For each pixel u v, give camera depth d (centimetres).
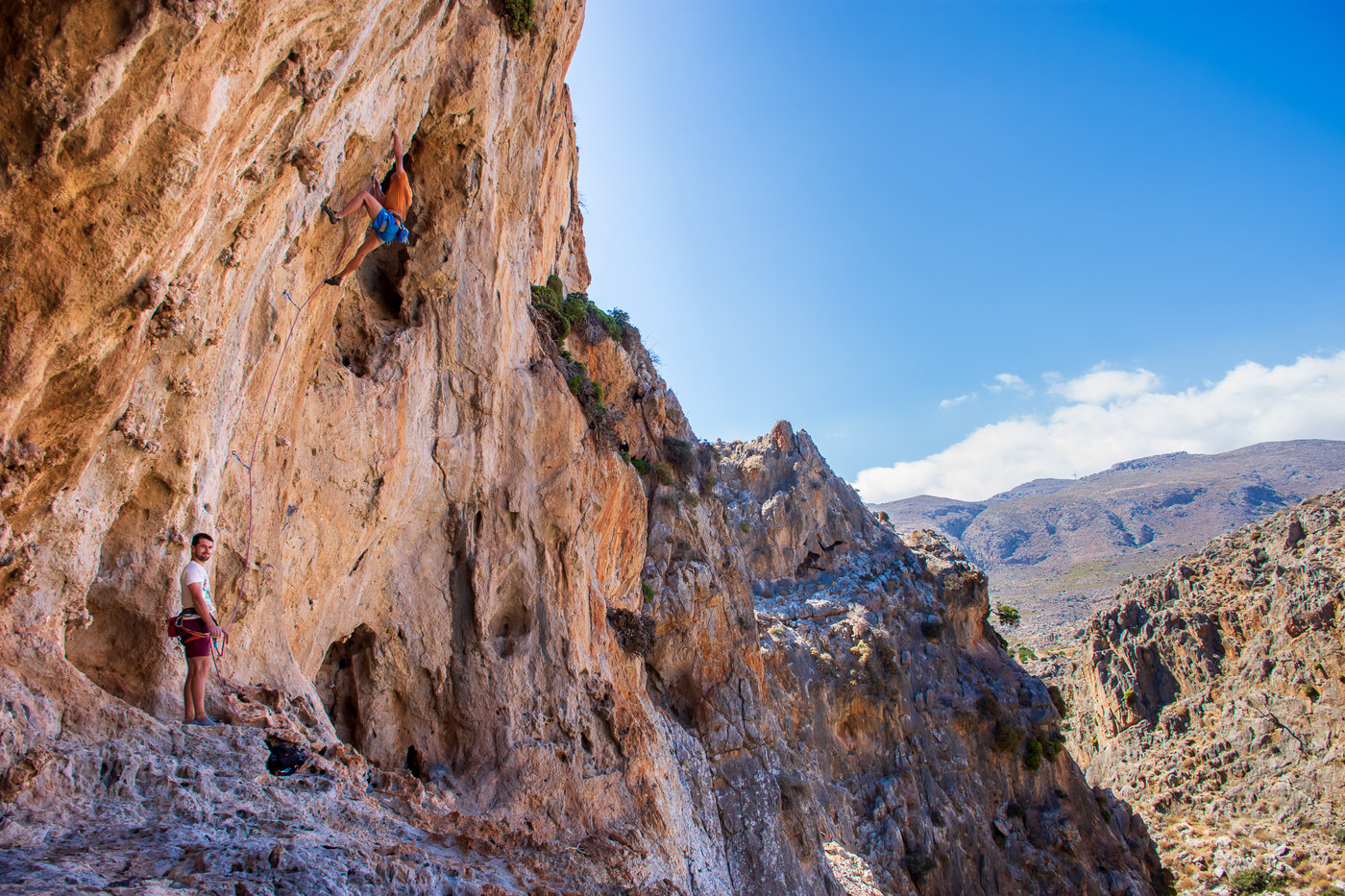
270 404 1112
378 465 1464
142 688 832
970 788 5609
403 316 1647
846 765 5091
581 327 3070
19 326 634
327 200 1139
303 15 784
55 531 737
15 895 499
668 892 1192
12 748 638
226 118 725
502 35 1812
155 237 684
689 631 3472
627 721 2016
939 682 5959
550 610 1909
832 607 5741
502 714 1717
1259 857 6981
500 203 1931
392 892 673
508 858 977
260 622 1112
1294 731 8194
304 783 831
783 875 3238
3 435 652
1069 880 5550
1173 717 9338
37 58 573
